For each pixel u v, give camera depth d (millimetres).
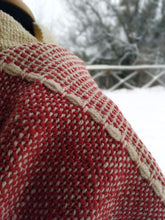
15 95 266
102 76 3934
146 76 4078
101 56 4945
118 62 4953
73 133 252
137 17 5047
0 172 221
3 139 231
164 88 3586
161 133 1455
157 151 1148
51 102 252
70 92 269
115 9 5020
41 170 248
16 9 379
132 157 267
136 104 2312
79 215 234
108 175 248
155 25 5012
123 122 287
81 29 5070
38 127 234
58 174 246
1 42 305
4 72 277
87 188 241
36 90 256
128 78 3797
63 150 249
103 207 245
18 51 288
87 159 248
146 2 4949
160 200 280
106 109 279
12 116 240
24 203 249
